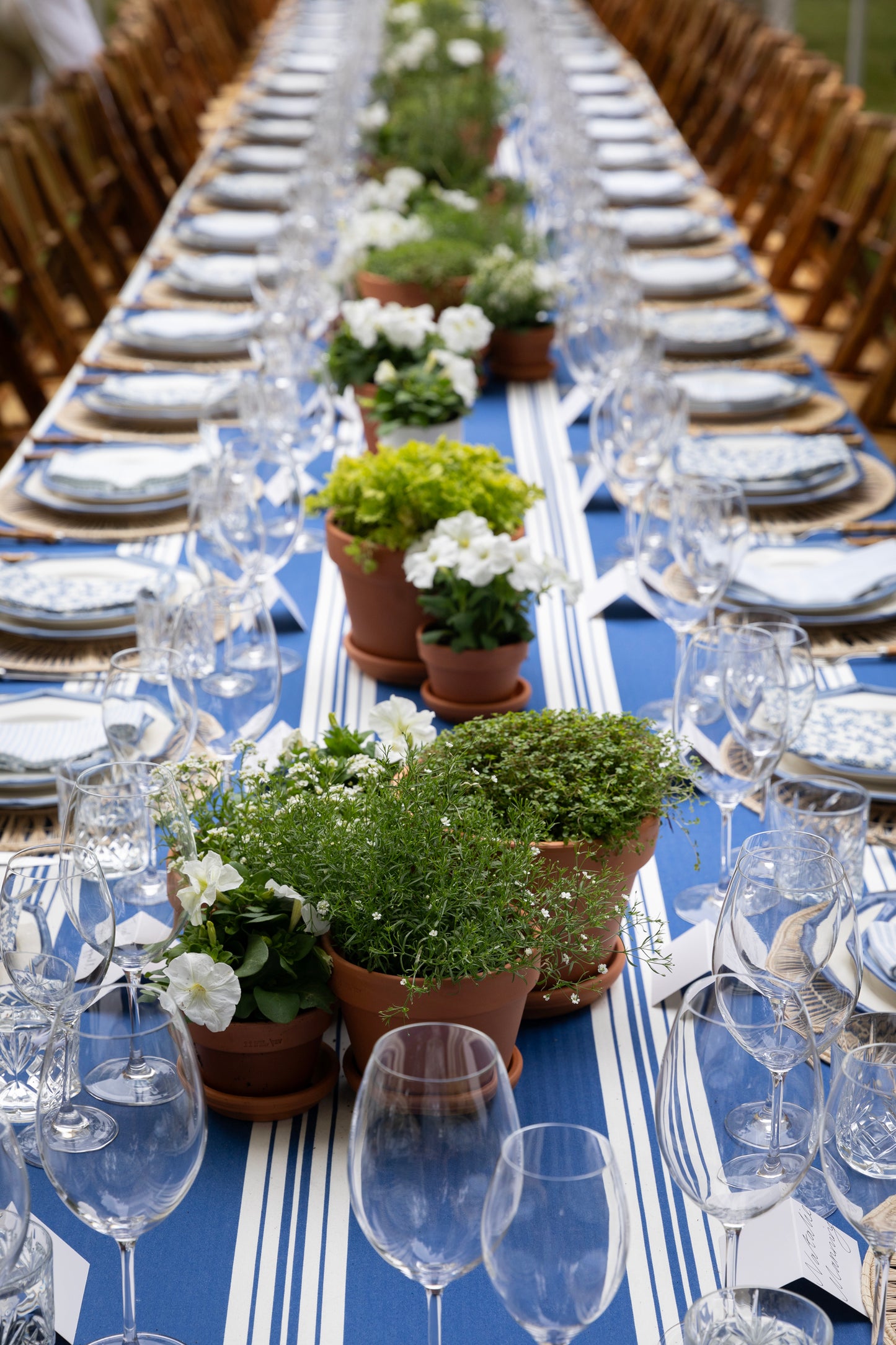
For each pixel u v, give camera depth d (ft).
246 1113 3.83
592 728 4.46
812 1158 2.93
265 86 20.12
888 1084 2.95
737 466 8.02
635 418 7.06
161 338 10.18
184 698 4.73
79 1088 2.85
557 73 16.89
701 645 4.60
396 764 4.23
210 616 5.00
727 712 4.58
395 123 15.29
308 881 3.76
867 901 4.52
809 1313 2.91
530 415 9.92
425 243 10.89
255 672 5.04
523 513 6.22
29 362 14.08
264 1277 3.41
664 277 11.62
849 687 5.91
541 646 6.78
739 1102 2.94
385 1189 2.72
